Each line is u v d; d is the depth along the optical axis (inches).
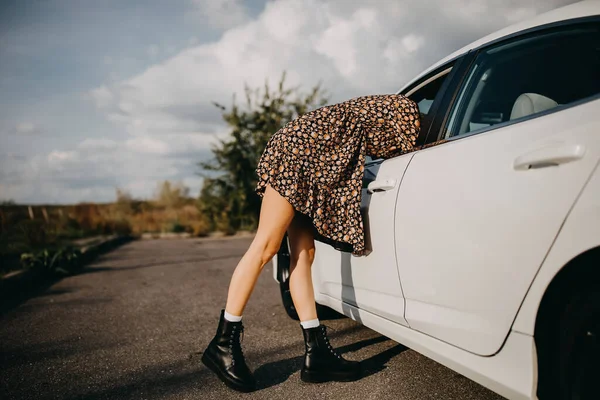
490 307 54.4
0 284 191.3
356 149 76.3
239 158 586.9
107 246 438.3
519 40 65.8
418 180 68.0
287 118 587.5
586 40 56.5
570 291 47.6
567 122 49.0
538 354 50.1
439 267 62.4
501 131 58.2
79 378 91.0
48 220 493.4
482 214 55.3
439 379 81.0
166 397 79.7
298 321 125.7
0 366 100.3
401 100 78.3
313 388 80.0
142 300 170.4
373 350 97.8
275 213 74.7
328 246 97.0
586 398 46.2
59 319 144.9
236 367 76.5
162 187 908.0
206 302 161.3
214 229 637.9
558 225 46.1
